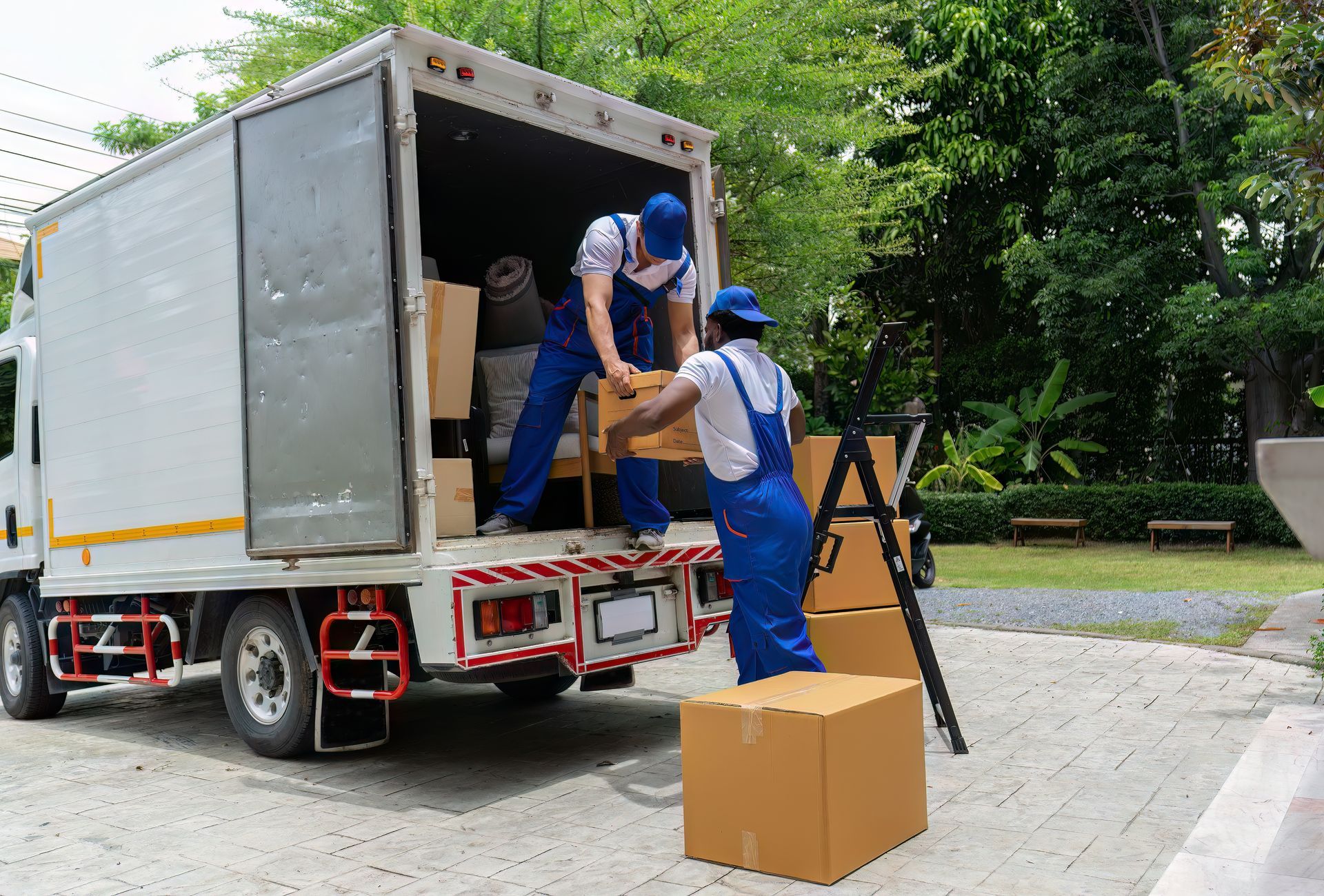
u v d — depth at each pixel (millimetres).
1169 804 3822
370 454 4293
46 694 6754
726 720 3400
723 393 3986
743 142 10086
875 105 12398
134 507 5613
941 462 19141
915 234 18766
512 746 5320
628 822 3951
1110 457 18375
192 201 5207
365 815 4223
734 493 4000
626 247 4816
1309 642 6660
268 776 4930
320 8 9180
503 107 4730
